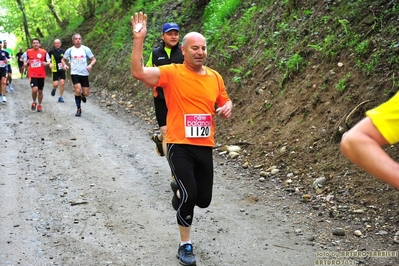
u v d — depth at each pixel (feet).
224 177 23.29
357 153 6.07
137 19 13.56
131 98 47.98
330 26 28.40
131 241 16.37
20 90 62.85
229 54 36.73
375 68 23.07
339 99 23.80
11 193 21.40
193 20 52.11
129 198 20.76
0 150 29.22
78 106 40.63
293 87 27.73
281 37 32.35
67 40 89.30
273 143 25.31
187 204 14.10
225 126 30.60
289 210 18.61
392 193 17.81
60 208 19.58
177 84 14.02
